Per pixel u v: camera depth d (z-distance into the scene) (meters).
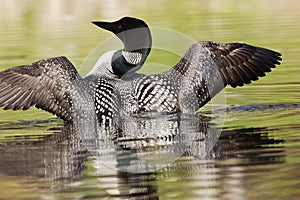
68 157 8.68
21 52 18.19
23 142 9.55
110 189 7.47
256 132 9.58
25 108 10.27
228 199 7.01
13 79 10.31
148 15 23.08
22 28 22.09
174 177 7.78
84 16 23.30
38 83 10.39
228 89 12.98
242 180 7.54
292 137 9.20
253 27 20.50
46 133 10.08
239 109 11.30
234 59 10.88
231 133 9.58
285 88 12.93
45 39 19.97
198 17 22.72
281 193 7.10
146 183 7.64
